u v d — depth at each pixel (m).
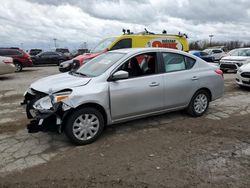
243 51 15.35
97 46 11.38
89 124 4.25
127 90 4.50
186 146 4.16
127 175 3.27
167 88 5.01
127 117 4.66
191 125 5.16
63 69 12.45
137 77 4.69
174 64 5.26
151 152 3.94
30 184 3.10
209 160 3.67
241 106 6.69
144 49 4.92
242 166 3.49
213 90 5.82
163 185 3.04
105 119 4.47
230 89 9.25
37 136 4.63
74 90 4.08
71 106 3.95
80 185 3.06
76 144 4.19
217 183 3.08
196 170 3.38
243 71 8.91
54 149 4.08
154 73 4.93
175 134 4.69
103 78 4.37
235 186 3.01
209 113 6.02
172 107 5.23
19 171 3.40
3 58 12.64
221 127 5.05
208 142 4.32
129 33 11.87
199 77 5.50
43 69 19.34
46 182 3.13
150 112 4.92
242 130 4.89
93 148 4.11
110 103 4.37
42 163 3.61
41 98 4.19
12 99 7.77
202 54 25.09
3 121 5.54
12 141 4.41
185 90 5.31
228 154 3.86
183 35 12.49
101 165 3.54
